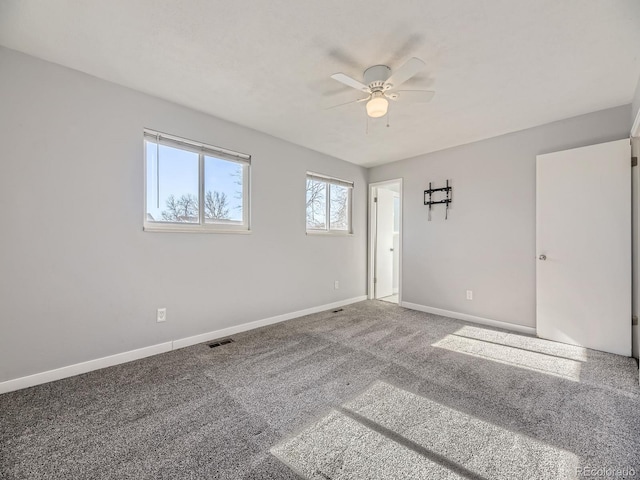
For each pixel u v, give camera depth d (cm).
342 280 467
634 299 265
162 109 269
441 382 219
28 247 207
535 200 325
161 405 188
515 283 342
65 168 221
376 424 170
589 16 165
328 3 157
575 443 154
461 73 222
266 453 147
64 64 217
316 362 254
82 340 230
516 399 196
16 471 135
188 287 290
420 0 155
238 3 158
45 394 199
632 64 211
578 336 290
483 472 135
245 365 248
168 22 173
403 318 392
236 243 328
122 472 135
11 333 202
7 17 168
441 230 410
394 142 380
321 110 289
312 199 426
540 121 311
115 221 245
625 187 265
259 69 221
